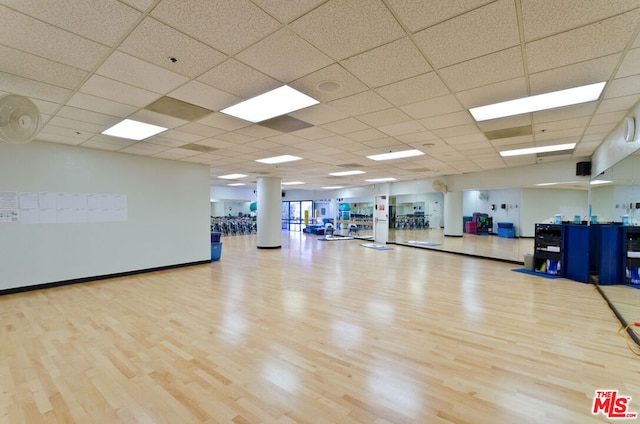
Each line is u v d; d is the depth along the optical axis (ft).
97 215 19.31
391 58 8.05
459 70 8.72
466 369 8.48
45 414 6.63
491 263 25.73
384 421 6.39
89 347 9.82
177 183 23.50
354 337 10.57
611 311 13.34
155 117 12.87
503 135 15.88
